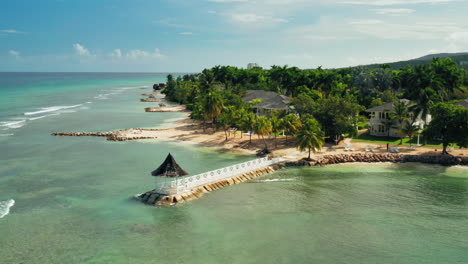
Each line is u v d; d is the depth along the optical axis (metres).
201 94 146.62
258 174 55.94
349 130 75.00
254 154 68.88
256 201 44.94
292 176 55.75
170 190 44.44
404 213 41.31
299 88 118.56
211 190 48.66
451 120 62.16
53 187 48.84
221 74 169.38
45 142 79.31
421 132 71.00
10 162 61.72
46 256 31.08
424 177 54.91
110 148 73.75
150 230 36.41
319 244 34.06
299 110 84.88
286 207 43.00
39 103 169.88
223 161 63.31
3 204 42.56
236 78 169.00
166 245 33.34
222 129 95.00
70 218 38.84
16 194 46.03
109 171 56.72
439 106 67.25
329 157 63.81
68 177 53.41
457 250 33.09
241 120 79.44
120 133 88.88
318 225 38.12
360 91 124.44
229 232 36.25
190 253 32.00
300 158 63.53
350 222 38.94
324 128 76.06
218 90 141.12
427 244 34.22
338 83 127.88
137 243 33.66
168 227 37.12
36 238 34.25
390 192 48.25
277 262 30.75
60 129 96.25
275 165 59.75
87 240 34.06
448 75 104.00
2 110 138.88
